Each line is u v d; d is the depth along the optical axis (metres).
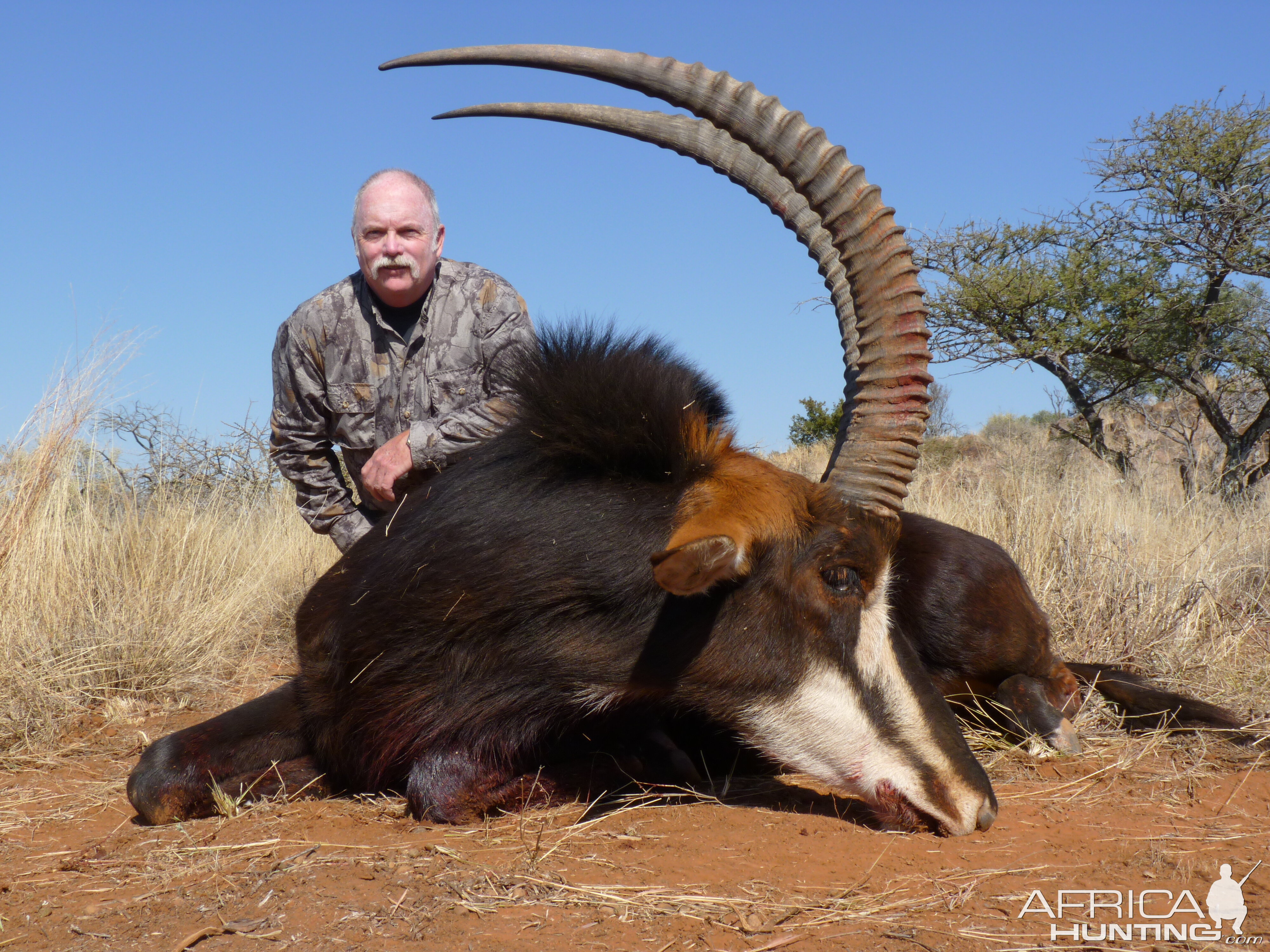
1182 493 11.98
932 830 3.48
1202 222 17.23
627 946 2.58
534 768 3.96
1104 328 17.05
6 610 6.29
